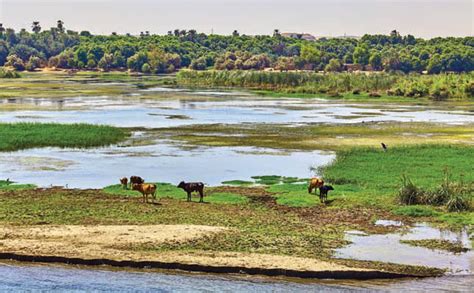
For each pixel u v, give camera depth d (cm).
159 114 10362
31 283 3198
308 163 6234
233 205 4569
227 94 15025
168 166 6062
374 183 5209
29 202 4581
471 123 9306
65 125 8206
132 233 3844
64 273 3325
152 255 3488
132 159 6391
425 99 13875
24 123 8288
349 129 8575
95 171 5809
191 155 6638
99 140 7319
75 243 3659
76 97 13625
